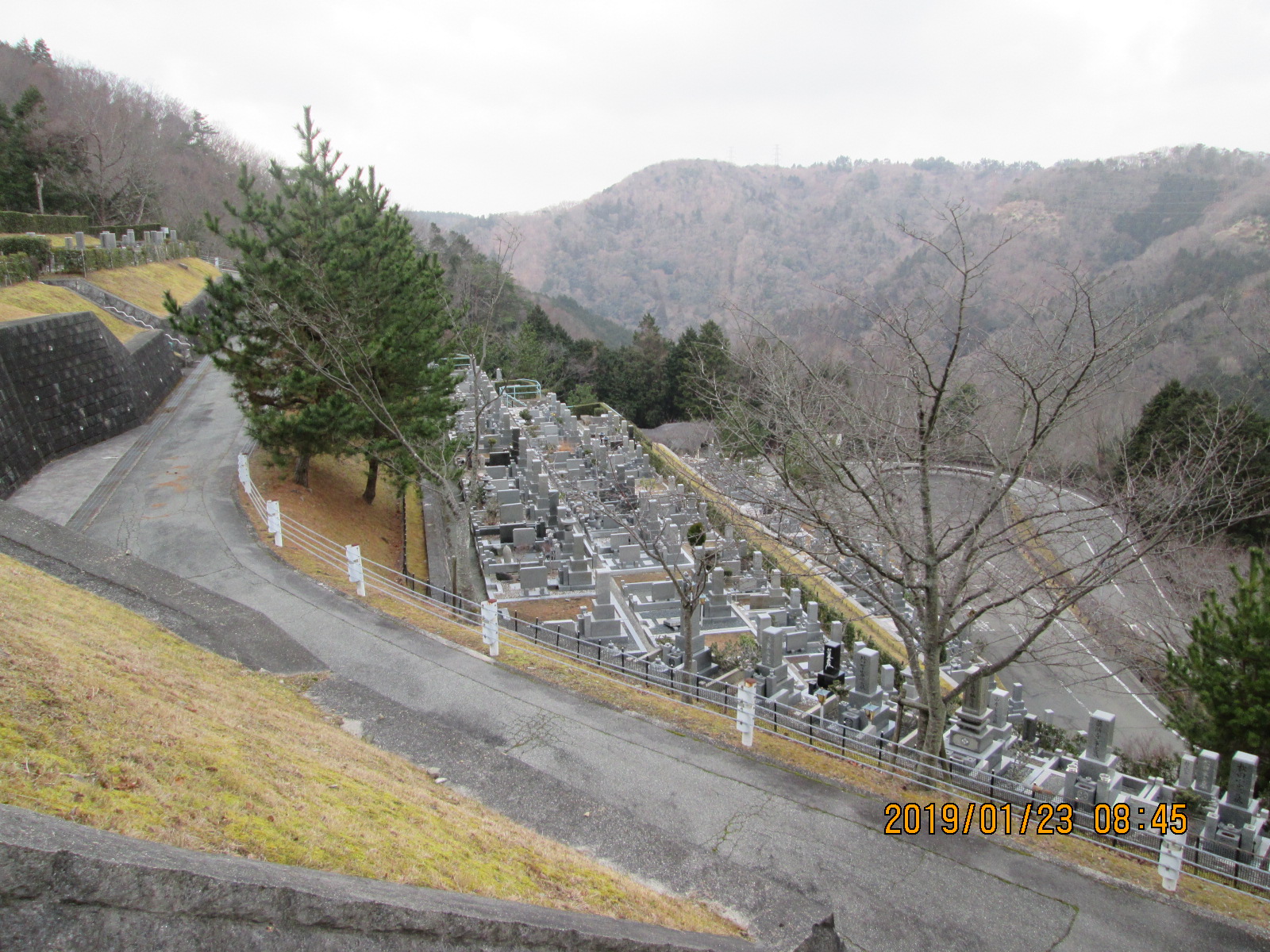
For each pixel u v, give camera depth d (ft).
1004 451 45.52
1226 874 37.37
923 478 40.16
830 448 43.83
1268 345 87.51
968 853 33.40
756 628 76.59
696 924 25.61
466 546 66.18
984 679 48.55
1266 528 85.51
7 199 175.94
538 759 37.55
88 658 27.55
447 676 44.57
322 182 76.23
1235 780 42.16
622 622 71.97
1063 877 32.42
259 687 37.83
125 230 174.70
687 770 37.50
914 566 49.47
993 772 48.37
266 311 66.90
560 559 84.79
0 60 230.68
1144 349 49.73
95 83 280.10
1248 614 45.65
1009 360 43.60
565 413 154.20
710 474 84.69
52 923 13.51
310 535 67.56
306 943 15.99
